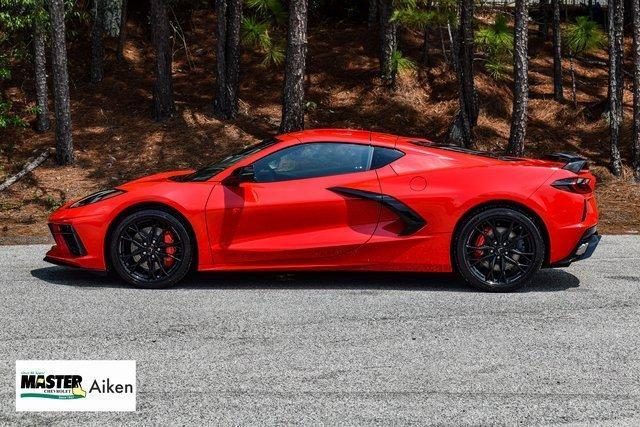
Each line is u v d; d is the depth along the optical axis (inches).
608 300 252.7
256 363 189.0
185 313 233.9
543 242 260.7
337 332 214.8
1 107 598.2
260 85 719.1
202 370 184.1
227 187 267.4
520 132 546.6
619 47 631.8
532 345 203.9
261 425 153.2
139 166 571.5
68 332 213.8
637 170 562.6
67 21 768.3
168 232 266.1
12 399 166.9
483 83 703.7
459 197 261.0
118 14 789.9
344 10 840.9
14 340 206.4
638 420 156.2
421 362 189.9
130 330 215.9
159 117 648.4
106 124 642.8
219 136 624.7
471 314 234.1
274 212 264.4
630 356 195.6
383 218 264.7
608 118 653.9
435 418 156.6
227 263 266.8
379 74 718.5
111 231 269.0
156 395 168.7
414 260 265.0
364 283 276.2
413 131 651.5
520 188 259.6
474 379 178.5
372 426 152.6
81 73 732.7
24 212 476.7
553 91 711.1
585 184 266.4
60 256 277.1
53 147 596.7
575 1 881.5
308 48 776.9
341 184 265.3
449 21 562.3
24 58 708.7
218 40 647.8
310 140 273.1
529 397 167.9
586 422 155.0
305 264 266.1
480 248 261.1
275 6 606.5
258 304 245.1
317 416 157.5
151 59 768.9
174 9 810.8
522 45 539.5
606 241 380.5
